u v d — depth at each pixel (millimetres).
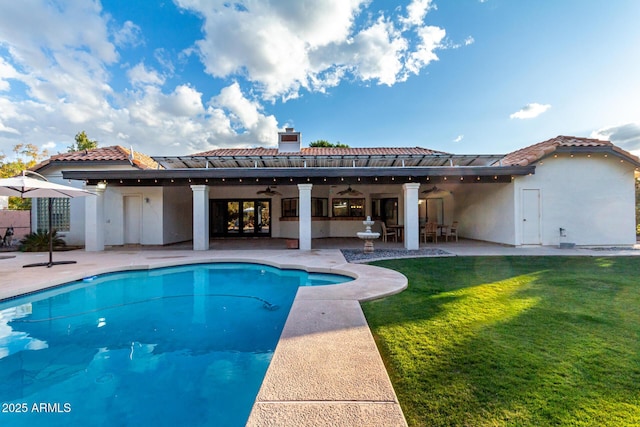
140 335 4605
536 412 2098
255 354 3969
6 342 4375
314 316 3932
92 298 6484
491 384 2445
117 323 5109
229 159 12727
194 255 10188
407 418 2037
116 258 9609
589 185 11453
